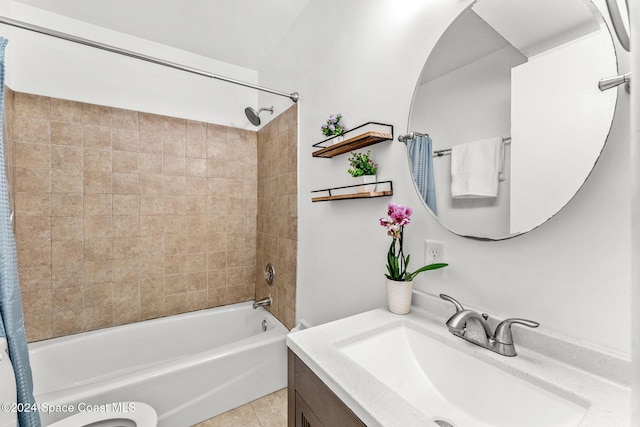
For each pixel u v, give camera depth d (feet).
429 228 3.41
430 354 2.90
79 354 6.18
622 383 2.01
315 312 5.71
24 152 5.92
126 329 6.73
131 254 7.08
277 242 7.38
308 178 5.96
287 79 6.84
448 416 2.49
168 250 7.54
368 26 4.31
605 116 2.06
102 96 6.70
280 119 7.18
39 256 6.11
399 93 3.80
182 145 7.68
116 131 6.86
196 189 7.89
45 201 6.15
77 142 6.45
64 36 4.43
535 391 2.14
